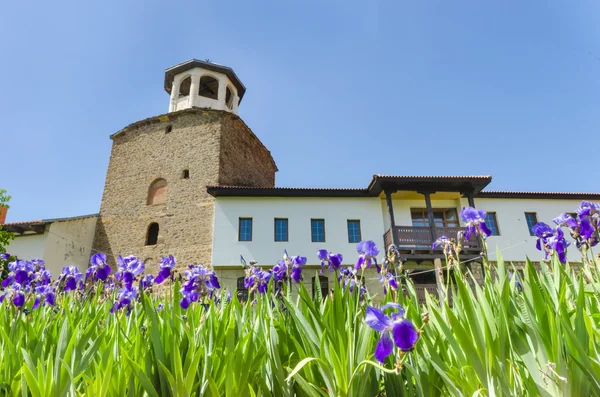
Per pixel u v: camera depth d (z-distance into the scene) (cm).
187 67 2431
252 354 190
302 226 1756
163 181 2109
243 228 1756
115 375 186
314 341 198
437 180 1673
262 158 2633
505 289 185
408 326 151
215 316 267
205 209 1905
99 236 2058
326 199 1820
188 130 2205
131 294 303
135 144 2306
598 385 143
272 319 219
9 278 347
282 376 191
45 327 256
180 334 229
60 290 398
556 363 152
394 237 1625
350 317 202
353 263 1677
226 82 2456
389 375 193
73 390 172
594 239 243
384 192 1770
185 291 320
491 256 1689
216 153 2067
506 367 163
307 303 210
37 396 172
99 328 284
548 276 229
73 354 191
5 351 204
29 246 1791
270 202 1808
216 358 196
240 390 176
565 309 166
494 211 1825
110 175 2248
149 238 2034
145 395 188
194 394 184
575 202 1889
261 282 329
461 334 164
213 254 1688
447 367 174
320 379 202
